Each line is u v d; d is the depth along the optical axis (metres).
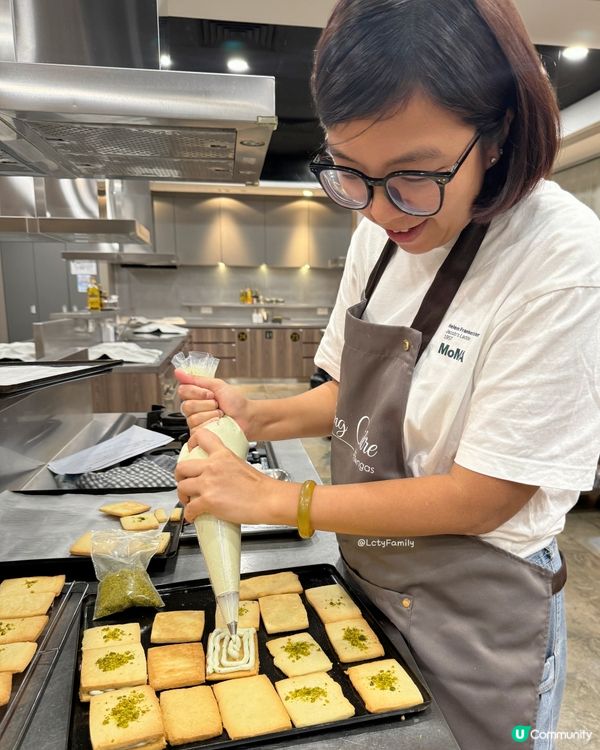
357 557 0.80
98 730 0.56
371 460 0.73
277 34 3.13
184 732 0.56
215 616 0.79
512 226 0.63
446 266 0.68
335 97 0.48
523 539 0.68
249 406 0.88
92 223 2.22
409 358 0.69
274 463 1.45
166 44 3.26
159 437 1.63
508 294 0.61
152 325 5.03
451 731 0.65
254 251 6.95
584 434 0.56
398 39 0.45
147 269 7.14
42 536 1.00
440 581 0.70
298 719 0.58
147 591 0.81
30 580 0.86
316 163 0.59
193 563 0.96
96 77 0.94
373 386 0.75
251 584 0.86
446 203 0.54
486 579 0.67
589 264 0.56
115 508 1.10
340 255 7.09
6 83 0.92
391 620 0.75
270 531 1.05
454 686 0.69
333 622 0.76
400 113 0.47
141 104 0.96
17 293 6.01
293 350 6.90
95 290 3.90
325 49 0.49
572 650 1.89
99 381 2.91
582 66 3.04
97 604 0.79
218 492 0.63
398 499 0.60
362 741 0.57
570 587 2.28
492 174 0.59
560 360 0.55
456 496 0.59
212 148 1.22
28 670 0.67
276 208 6.90
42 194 2.68
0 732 0.57
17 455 1.34
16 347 2.38
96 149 1.23
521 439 0.55
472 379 0.64
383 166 0.51
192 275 7.25
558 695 0.76
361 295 0.91
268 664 0.70
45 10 1.22
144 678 0.65
